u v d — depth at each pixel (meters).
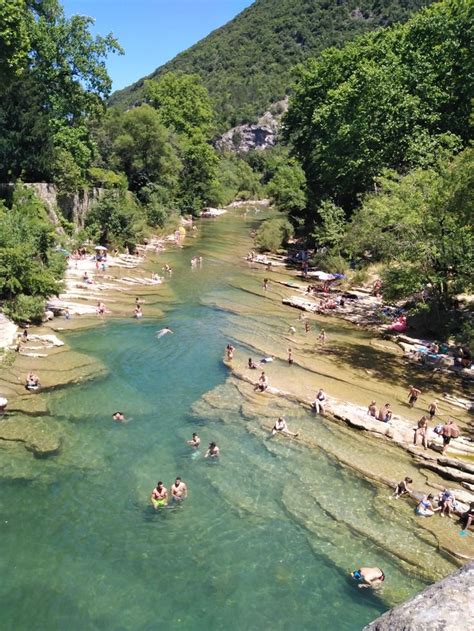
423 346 35.97
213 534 17.95
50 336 33.16
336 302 46.84
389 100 51.25
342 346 36.28
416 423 25.45
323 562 17.06
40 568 15.94
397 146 51.56
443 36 50.44
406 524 18.97
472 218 33.56
